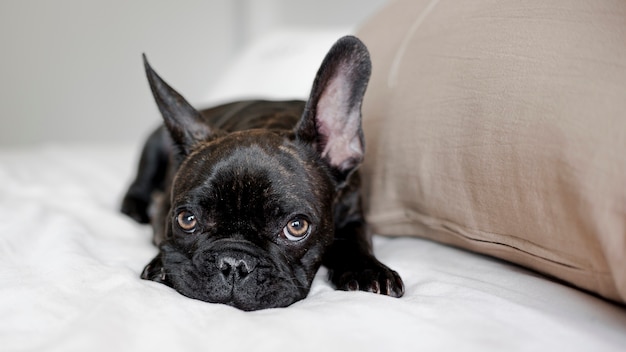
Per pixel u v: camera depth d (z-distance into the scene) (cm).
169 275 63
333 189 72
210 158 67
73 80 195
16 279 61
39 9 189
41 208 85
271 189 64
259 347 49
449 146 67
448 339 51
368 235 75
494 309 55
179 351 49
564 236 55
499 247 63
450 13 74
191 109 75
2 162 119
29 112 193
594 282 55
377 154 79
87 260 65
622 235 50
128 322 52
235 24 187
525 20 63
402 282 63
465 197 65
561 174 54
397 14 88
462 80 67
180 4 193
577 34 57
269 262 62
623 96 51
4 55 188
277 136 70
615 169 50
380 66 83
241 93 133
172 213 67
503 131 60
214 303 60
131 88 198
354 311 54
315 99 70
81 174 116
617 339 51
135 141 197
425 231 74
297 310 55
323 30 143
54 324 53
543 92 57
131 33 195
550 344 50
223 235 64
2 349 49
